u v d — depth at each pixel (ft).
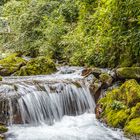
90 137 20.39
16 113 22.94
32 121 23.40
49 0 56.95
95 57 36.58
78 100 25.89
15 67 35.65
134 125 20.22
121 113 22.00
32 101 23.81
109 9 32.78
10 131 21.29
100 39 35.27
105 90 26.71
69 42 44.04
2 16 65.21
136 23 29.89
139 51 29.30
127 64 30.96
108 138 20.13
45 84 25.80
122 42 31.48
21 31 56.18
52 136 20.59
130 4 29.96
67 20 51.29
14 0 64.23
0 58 50.44
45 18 52.90
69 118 24.50
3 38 59.77
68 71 35.53
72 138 20.18
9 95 23.48
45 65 36.04
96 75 28.04
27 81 26.91
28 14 55.72
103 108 23.86
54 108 24.70
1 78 29.14
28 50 54.19
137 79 26.08
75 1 50.29
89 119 24.06
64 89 25.73
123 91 23.73
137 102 22.31
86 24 42.55
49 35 48.62
